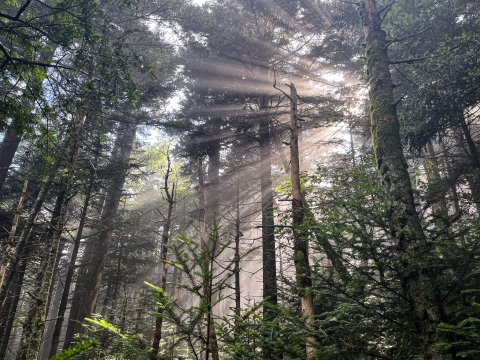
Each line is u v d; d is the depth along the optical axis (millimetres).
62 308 12320
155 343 4207
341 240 4160
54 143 7742
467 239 3963
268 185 11648
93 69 7082
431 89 7332
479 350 2906
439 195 5184
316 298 5203
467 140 8117
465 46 6906
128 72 7203
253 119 12258
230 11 13258
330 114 9531
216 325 3361
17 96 6688
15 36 6184
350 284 4047
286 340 3898
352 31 12758
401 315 3949
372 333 4062
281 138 13375
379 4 10883
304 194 7691
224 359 3785
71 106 7500
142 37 13219
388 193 5035
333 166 12477
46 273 7891
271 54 12641
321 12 12969
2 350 13352
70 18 6168
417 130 7762
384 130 5695
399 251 4398
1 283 9875
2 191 14859
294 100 6855
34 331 7207
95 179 13117
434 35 8258
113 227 14430
